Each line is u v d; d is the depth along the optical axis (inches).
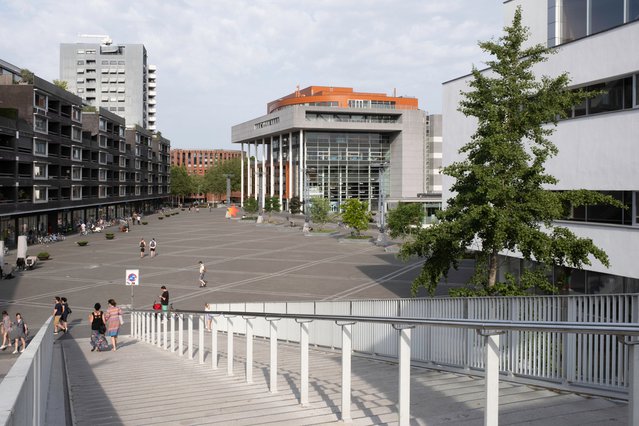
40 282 1465.3
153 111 7106.3
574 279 842.8
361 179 4729.3
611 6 857.5
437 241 660.7
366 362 537.0
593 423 250.2
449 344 466.9
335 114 4557.1
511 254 949.2
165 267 1710.1
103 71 6131.9
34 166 2431.1
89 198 3265.3
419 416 263.0
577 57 840.9
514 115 653.3
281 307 819.4
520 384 359.9
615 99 786.2
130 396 354.9
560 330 164.2
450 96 1137.4
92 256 1975.9
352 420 259.0
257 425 253.8
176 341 803.4
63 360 518.3
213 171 7603.4
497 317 446.0
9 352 826.2
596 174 807.1
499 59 674.2
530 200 617.6
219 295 1283.2
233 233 2908.5
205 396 342.3
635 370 149.0
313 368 473.7
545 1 973.8
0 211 2097.7
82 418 287.3
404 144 4645.7
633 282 751.7
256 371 461.7
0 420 91.0
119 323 740.0
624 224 765.3
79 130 3046.3
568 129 854.5
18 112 2327.8
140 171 4739.2
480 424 245.0
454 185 670.5
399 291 1290.6
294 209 4365.2
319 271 1598.2
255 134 5310.0
